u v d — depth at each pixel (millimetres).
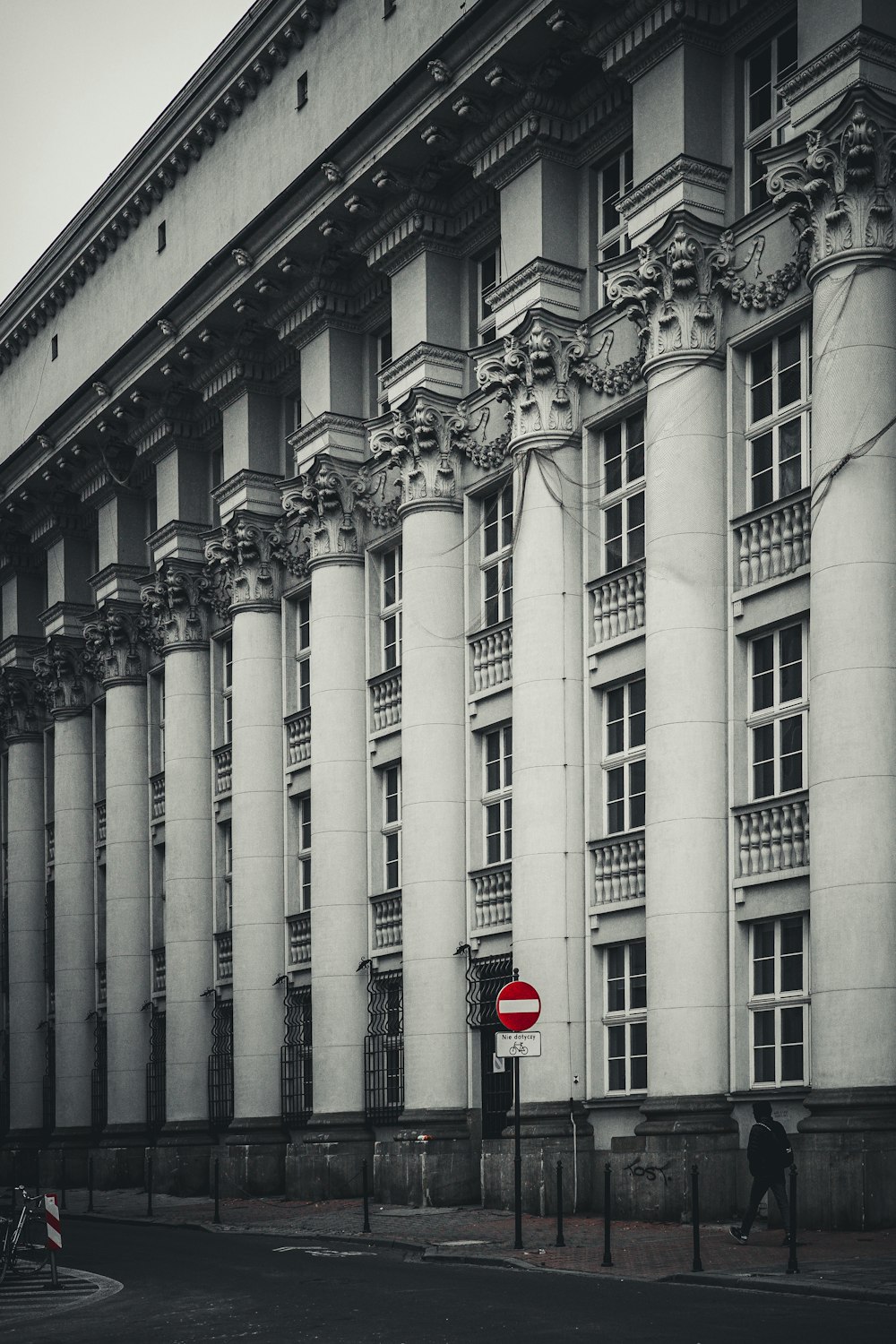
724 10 26734
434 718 32031
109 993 43844
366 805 35188
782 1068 24469
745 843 25125
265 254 36031
